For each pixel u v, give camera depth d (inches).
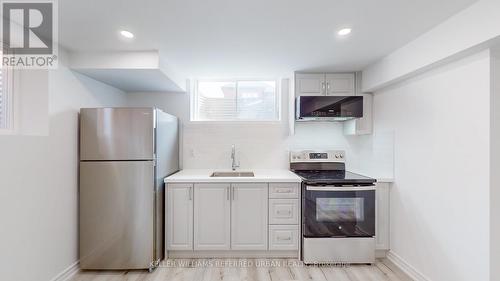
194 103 138.4
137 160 94.6
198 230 105.3
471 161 70.2
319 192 101.1
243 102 138.5
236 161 133.8
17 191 71.1
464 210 72.4
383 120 113.5
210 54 98.5
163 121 106.2
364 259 101.6
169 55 99.3
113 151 94.0
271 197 105.7
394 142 105.3
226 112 138.6
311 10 66.1
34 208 76.5
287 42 87.2
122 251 94.7
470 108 70.5
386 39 84.9
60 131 87.0
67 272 89.7
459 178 74.0
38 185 77.9
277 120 135.2
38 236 77.8
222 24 73.9
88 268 94.2
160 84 118.0
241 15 68.6
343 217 101.8
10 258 69.2
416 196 91.9
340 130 133.6
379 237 107.9
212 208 105.4
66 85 90.6
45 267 80.4
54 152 84.2
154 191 96.0
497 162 65.4
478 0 61.6
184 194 105.3
